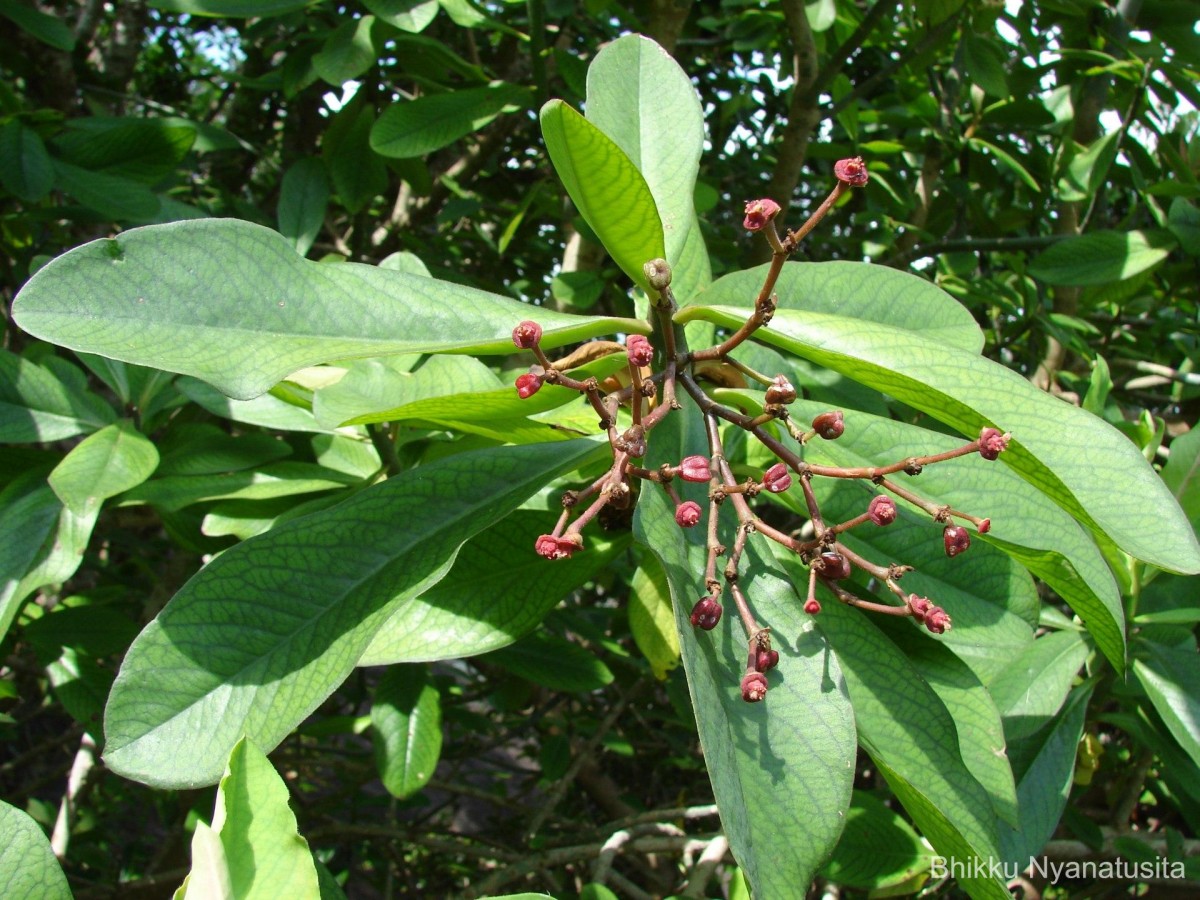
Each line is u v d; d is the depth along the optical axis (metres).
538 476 0.31
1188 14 0.71
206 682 0.27
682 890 0.50
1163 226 0.65
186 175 0.88
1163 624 0.42
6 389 0.40
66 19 0.85
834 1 0.64
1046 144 0.90
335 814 0.88
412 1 0.53
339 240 0.79
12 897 0.24
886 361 0.27
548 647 0.47
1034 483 0.26
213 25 1.01
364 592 0.28
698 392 0.29
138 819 1.08
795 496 0.34
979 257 0.89
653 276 0.29
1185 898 0.51
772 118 0.98
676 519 0.26
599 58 0.36
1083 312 0.77
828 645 0.27
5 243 0.68
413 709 0.44
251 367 0.26
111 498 0.39
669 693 0.61
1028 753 0.39
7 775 1.01
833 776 0.25
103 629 0.47
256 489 0.40
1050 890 0.63
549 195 0.67
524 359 0.56
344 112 0.61
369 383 0.32
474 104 0.55
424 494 0.30
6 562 0.36
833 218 0.93
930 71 0.79
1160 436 0.45
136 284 0.26
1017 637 0.35
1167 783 0.50
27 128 0.52
